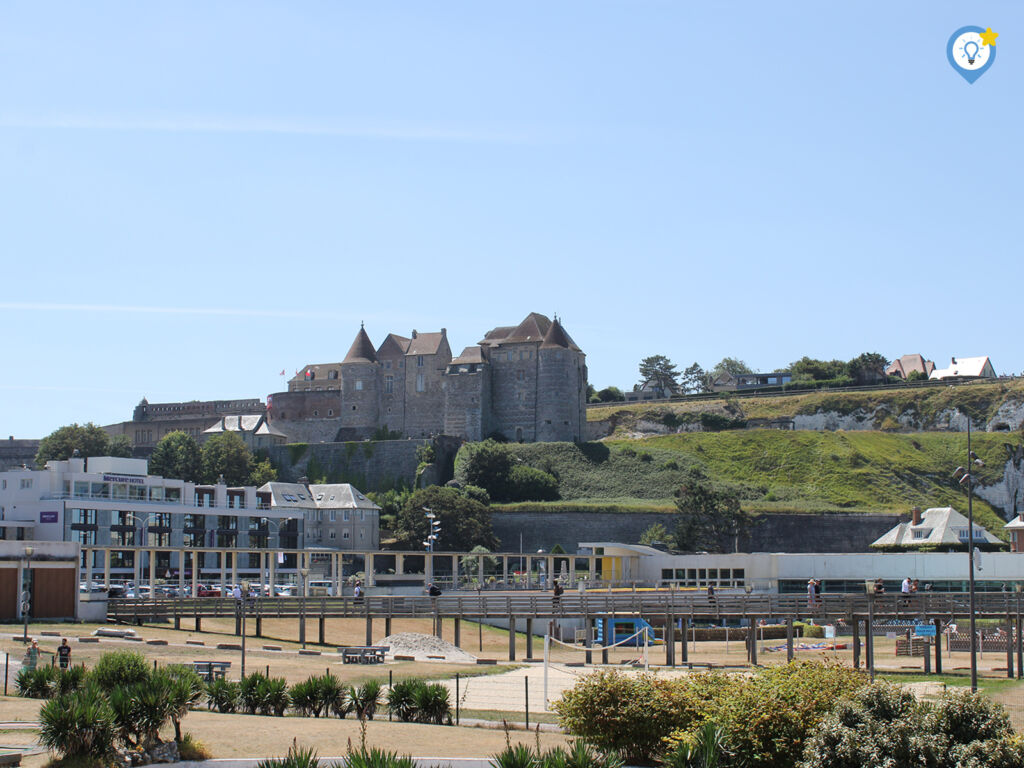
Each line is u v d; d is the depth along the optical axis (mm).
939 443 198875
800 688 31719
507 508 167625
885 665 69312
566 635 89812
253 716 39375
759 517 161375
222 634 74375
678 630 85500
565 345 196250
